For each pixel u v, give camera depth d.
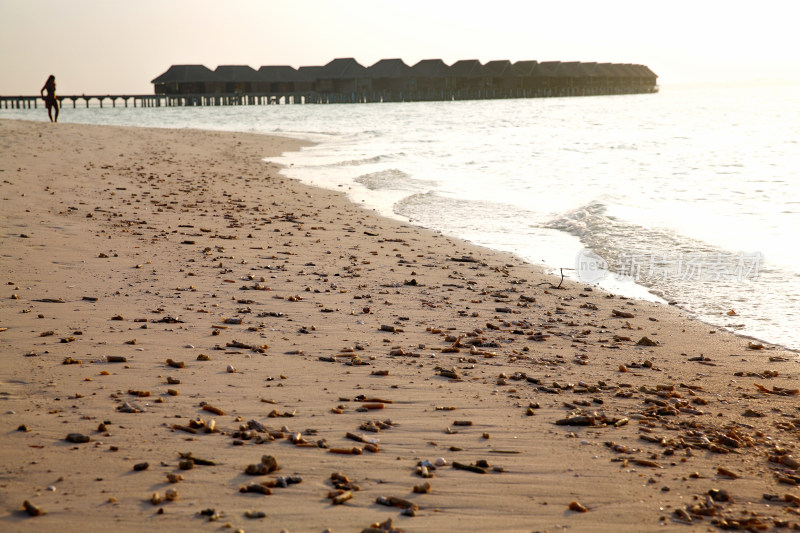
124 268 9.40
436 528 3.46
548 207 17.11
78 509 3.46
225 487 3.78
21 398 4.95
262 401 5.20
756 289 9.80
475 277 10.31
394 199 18.33
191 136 35.81
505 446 4.60
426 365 6.35
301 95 161.50
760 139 40.09
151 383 5.42
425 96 166.50
